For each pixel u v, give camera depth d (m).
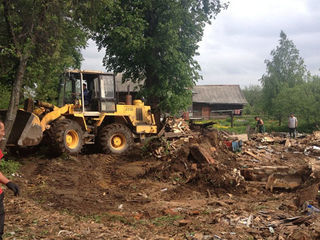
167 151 12.52
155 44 19.47
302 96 36.84
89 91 13.61
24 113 11.23
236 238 4.98
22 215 6.03
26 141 11.05
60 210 6.66
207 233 5.21
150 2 19.39
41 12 10.68
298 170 9.38
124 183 9.34
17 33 10.91
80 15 11.79
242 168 10.38
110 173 10.50
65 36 11.93
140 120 14.84
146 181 9.45
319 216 5.80
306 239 4.79
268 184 9.16
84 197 7.76
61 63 12.64
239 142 13.41
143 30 20.06
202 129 16.33
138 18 19.05
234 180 8.98
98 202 7.41
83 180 9.43
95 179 9.65
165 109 21.94
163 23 20.03
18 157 12.05
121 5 19.62
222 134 15.86
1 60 11.47
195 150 9.89
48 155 12.29
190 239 4.99
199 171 9.34
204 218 6.12
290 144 16.48
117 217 6.22
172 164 9.88
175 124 14.80
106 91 13.52
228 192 8.73
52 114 12.19
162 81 20.55
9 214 6.09
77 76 13.22
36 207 6.66
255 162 12.10
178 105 21.28
